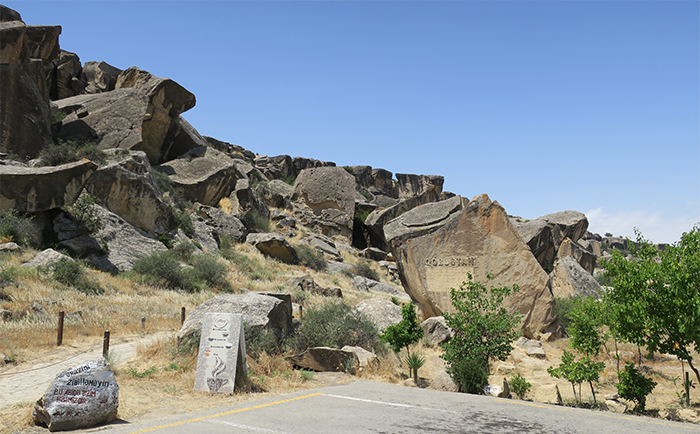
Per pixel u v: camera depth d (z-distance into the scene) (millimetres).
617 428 6699
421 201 67688
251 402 7879
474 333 12297
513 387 11133
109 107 46906
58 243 25688
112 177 31578
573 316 11680
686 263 9820
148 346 11875
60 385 6414
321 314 13789
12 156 32312
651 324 9883
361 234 69188
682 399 10773
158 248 31250
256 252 41812
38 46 42125
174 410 7348
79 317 16531
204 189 49688
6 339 12859
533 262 20250
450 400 8500
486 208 21078
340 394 8680
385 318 16438
